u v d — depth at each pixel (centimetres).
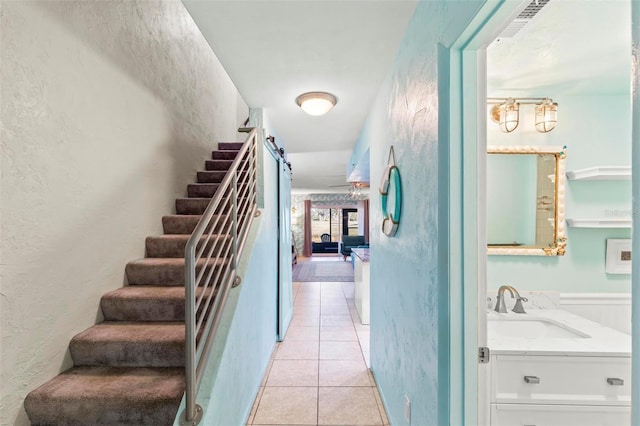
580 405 125
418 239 128
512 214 185
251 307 201
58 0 142
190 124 301
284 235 342
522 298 173
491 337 142
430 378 114
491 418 128
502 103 183
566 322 158
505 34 128
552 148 180
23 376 123
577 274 180
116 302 170
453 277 102
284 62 182
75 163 153
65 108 146
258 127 258
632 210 39
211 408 123
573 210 180
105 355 146
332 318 385
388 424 182
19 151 122
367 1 129
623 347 128
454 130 102
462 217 102
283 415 191
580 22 123
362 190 898
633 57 39
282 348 293
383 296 201
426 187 118
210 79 355
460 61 102
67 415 123
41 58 132
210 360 139
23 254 124
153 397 123
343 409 196
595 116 180
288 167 387
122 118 193
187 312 113
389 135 185
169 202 257
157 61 239
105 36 177
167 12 256
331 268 813
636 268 39
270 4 132
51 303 137
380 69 188
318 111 234
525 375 127
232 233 177
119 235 189
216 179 310
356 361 264
